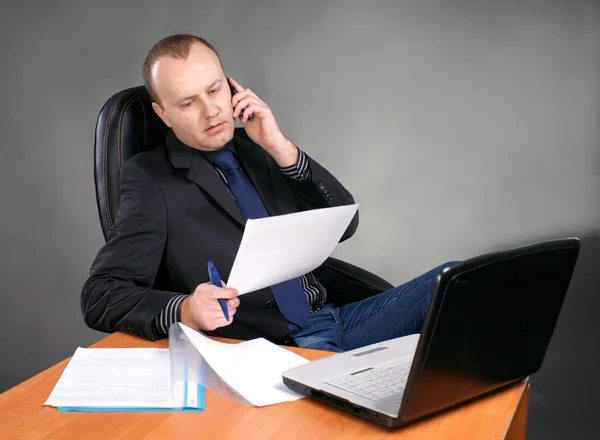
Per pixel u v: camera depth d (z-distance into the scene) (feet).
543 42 8.73
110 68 9.78
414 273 9.59
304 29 9.36
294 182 6.18
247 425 3.35
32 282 10.42
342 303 6.50
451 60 9.02
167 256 5.49
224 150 5.88
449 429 3.30
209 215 5.52
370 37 9.20
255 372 3.91
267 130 5.78
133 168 5.55
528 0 8.70
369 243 9.67
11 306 10.42
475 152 9.14
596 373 8.59
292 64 9.48
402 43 9.12
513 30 8.80
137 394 3.64
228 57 9.64
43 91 9.98
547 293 3.59
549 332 3.75
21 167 10.21
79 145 9.96
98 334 10.25
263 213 5.82
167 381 3.81
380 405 3.32
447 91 9.09
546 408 8.31
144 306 4.56
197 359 4.04
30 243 10.34
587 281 9.00
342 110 9.44
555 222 9.05
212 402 3.59
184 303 4.42
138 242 5.29
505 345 3.51
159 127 6.04
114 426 3.35
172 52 5.33
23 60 9.96
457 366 3.28
